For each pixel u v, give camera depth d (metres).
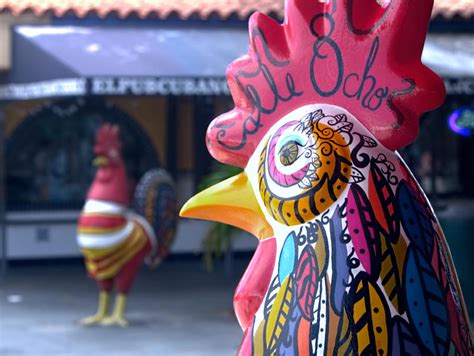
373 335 1.89
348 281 1.92
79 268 15.03
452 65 10.52
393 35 2.01
